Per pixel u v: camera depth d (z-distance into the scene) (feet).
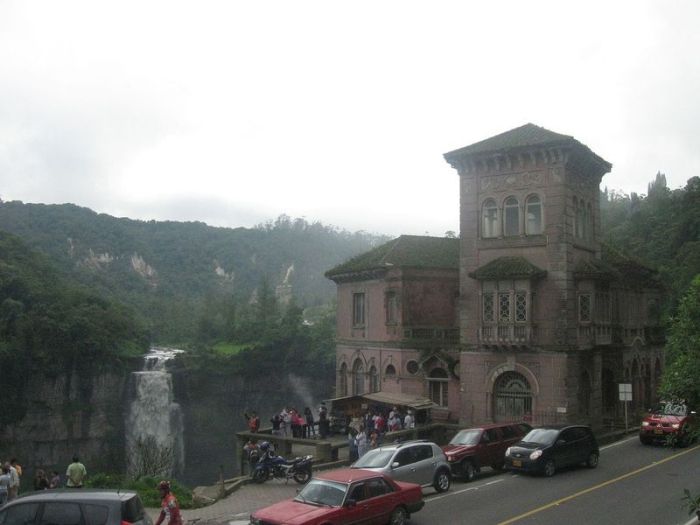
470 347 127.44
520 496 73.77
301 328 410.93
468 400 127.03
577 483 80.07
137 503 48.78
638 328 148.46
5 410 297.53
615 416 133.59
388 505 59.11
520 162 123.95
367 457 75.00
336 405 135.44
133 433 324.60
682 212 302.45
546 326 119.55
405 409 127.03
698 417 63.05
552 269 119.75
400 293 145.07
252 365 386.93
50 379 311.27
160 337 508.94
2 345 297.94
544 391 118.73
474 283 128.06
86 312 330.54
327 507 55.47
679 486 77.30
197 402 364.17
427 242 159.84
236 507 76.89
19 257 381.60
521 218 123.85
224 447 314.14
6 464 78.69
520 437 92.27
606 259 143.84
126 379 338.54
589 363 125.29
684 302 76.74
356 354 158.20
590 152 124.36
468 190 130.31
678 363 66.74
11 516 46.78
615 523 61.98
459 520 63.77
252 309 529.45
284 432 126.11
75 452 312.50
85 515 46.34
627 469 88.28
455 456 83.15
